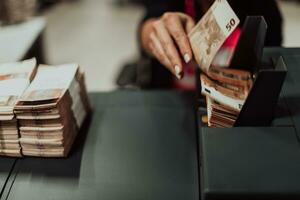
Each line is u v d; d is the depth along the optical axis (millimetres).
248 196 453
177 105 837
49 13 3396
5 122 659
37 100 640
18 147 681
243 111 557
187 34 750
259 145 508
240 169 476
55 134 662
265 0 951
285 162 482
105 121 791
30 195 618
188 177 640
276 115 573
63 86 683
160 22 812
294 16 2805
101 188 624
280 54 716
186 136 738
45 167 669
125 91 902
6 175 655
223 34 622
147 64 1220
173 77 1222
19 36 1504
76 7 3541
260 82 524
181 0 1104
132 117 800
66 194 617
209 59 644
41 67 762
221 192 455
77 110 738
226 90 646
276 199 452
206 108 658
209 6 773
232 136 523
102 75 2436
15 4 1589
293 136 522
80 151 706
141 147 713
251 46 697
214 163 485
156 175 646
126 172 655
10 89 679
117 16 3336
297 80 643
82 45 2830
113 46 2803
